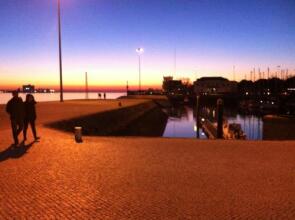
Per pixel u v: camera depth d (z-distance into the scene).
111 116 38.19
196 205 7.83
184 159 12.83
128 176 10.31
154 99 118.56
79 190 8.92
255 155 13.70
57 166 11.53
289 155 13.74
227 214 7.29
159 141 17.42
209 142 17.19
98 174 10.53
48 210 7.52
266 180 9.93
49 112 34.31
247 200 8.18
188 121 76.25
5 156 13.09
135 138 18.66
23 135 17.66
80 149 14.72
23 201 8.08
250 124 74.94
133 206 7.76
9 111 15.34
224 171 11.00
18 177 10.13
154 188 9.12
